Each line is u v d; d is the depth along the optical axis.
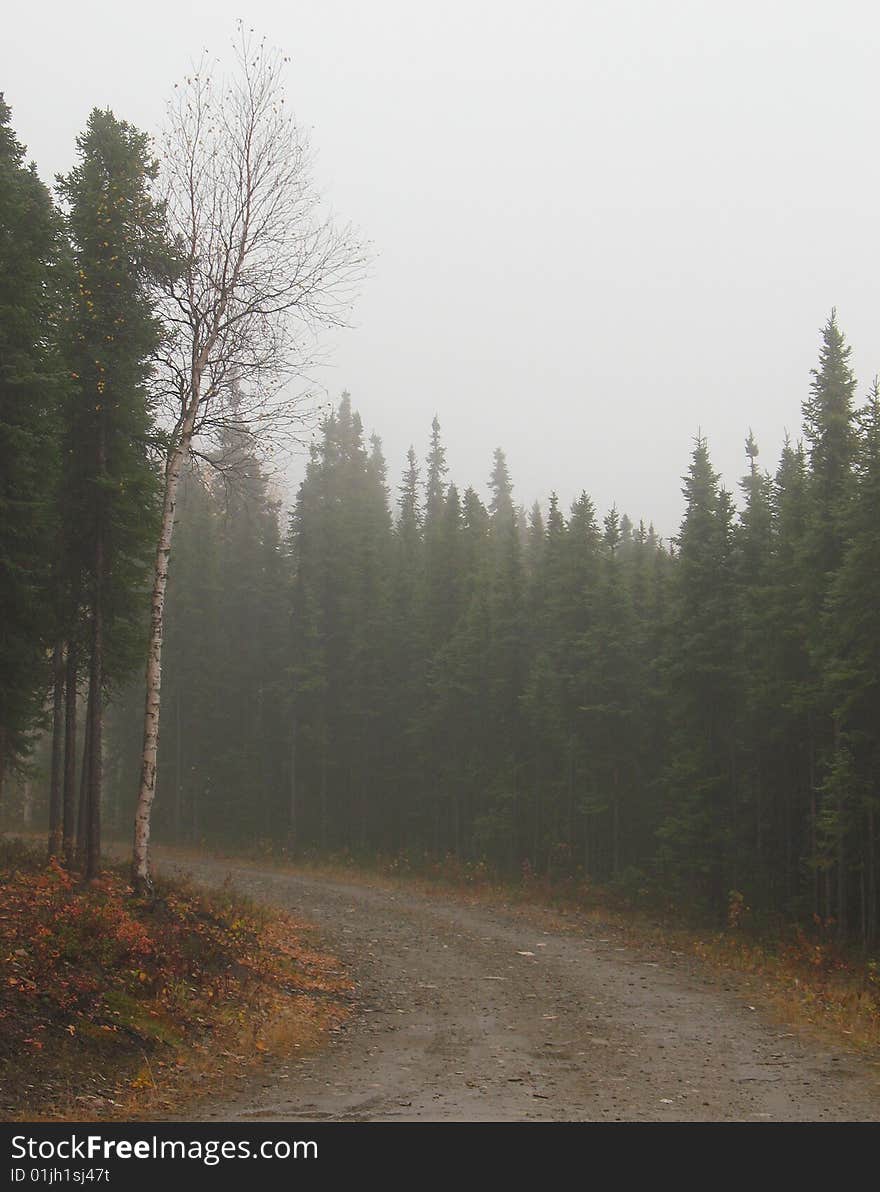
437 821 46.62
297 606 51.75
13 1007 10.30
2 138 19.83
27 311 18.48
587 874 37.91
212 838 53.09
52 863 20.00
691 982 18.66
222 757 54.19
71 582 22.59
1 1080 8.85
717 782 30.95
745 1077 10.91
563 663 41.16
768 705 29.73
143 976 12.46
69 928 12.93
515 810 42.03
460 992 16.81
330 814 52.97
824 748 27.84
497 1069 11.13
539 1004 15.84
